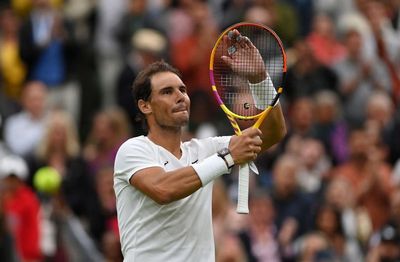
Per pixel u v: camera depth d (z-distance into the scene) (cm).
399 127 4434
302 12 4944
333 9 5025
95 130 4138
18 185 3681
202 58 4559
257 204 3738
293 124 4312
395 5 5109
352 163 4131
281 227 3769
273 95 2344
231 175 3991
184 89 2273
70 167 3931
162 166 2247
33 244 3644
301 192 3838
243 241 3669
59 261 3612
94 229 3781
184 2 4797
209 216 2259
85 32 4831
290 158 3894
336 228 3719
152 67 2272
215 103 4450
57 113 4250
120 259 3562
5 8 5069
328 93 4456
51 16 4781
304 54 4588
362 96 4619
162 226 2225
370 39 4744
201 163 2191
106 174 3788
